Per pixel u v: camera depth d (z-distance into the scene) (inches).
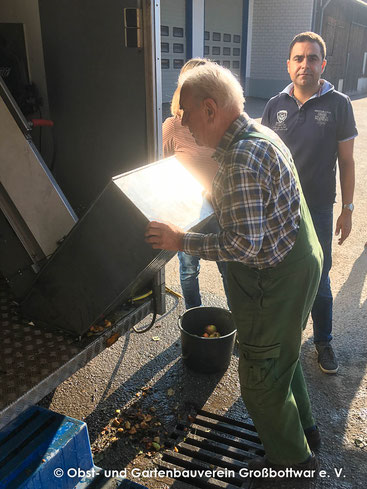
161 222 69.7
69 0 97.0
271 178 61.6
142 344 121.7
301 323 71.6
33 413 75.8
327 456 87.8
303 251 67.6
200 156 104.0
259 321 70.5
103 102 100.0
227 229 62.1
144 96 92.8
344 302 143.3
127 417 96.7
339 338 125.0
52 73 106.9
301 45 97.0
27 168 91.4
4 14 108.8
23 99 109.4
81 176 111.7
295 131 102.3
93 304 82.7
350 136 101.7
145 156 97.4
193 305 124.5
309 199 103.9
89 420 95.9
